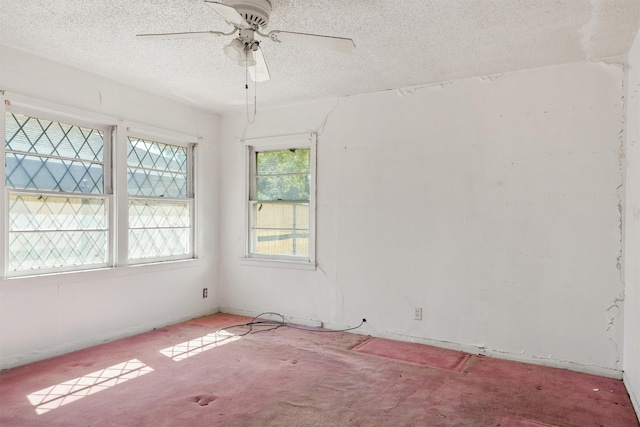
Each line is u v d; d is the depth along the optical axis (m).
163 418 2.34
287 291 4.53
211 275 4.89
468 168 3.59
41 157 3.31
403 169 3.88
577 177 3.18
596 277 3.10
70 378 2.89
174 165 4.50
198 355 3.41
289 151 4.61
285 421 2.33
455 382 2.90
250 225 4.86
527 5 2.37
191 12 2.50
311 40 2.28
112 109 3.75
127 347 3.58
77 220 3.55
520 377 3.00
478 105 3.55
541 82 3.31
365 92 4.05
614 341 3.04
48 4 2.40
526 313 3.34
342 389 2.76
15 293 3.08
